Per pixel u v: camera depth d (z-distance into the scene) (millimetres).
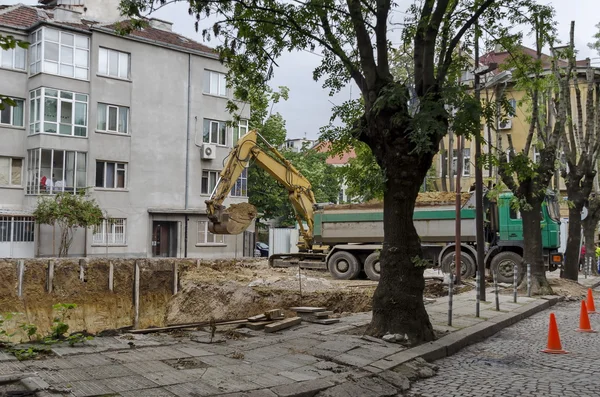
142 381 6297
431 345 9109
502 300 16172
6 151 29531
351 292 16625
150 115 33406
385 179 9500
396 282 9508
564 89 19297
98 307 19219
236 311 15609
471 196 21703
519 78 14047
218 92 36812
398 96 8953
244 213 18078
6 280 17594
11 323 16688
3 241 28031
